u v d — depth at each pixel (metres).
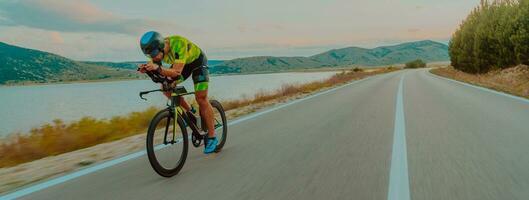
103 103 55.12
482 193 3.60
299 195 3.65
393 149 5.59
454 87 19.81
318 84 26.53
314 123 8.47
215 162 5.05
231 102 15.12
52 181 4.46
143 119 10.30
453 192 3.65
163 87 4.58
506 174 4.18
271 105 13.41
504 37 32.19
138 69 4.21
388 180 4.07
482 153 5.18
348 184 3.96
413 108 10.76
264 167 4.73
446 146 5.70
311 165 4.78
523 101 11.87
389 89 19.50
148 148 4.12
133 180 4.34
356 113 10.04
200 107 5.25
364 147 5.78
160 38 4.35
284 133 7.24
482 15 41.59
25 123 34.03
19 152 6.93
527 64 28.38
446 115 9.09
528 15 28.34
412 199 3.48
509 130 6.87
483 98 13.17
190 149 5.94
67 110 46.28
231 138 6.86
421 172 4.35
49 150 7.21
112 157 5.80
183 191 3.87
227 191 3.83
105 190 4.01
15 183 4.61
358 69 93.62
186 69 5.08
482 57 37.75
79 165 5.39
